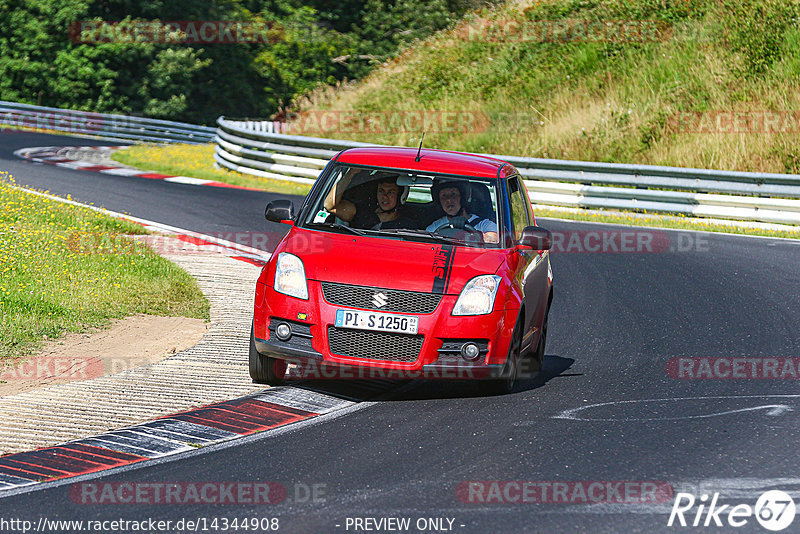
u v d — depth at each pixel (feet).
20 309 114.01
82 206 207.00
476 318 87.76
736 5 373.40
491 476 69.67
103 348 106.52
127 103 560.20
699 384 98.78
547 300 108.99
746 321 130.72
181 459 72.74
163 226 199.00
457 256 92.07
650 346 117.19
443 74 411.75
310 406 87.92
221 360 103.60
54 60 559.38
